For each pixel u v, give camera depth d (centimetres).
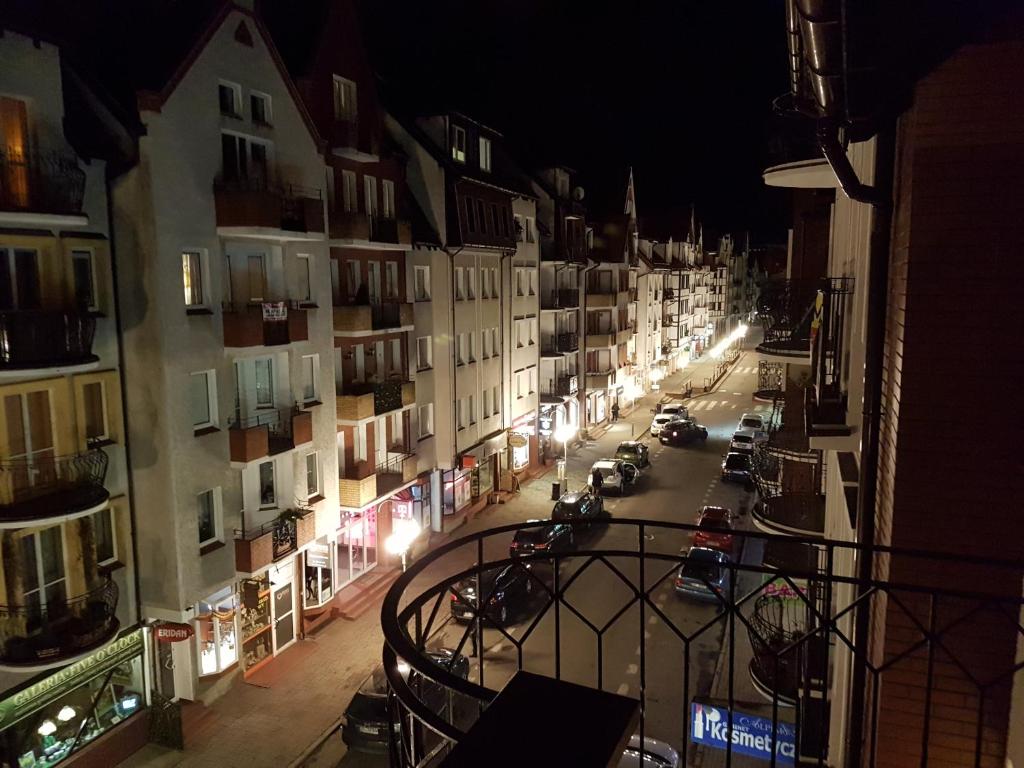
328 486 2233
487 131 3253
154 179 1591
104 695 1631
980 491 574
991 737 584
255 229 1772
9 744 1441
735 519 3175
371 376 2561
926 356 579
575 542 2945
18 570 1435
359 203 2458
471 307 3192
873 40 502
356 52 2414
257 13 1859
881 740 612
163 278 1625
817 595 1252
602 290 4994
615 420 5294
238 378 1928
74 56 1559
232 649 1903
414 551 2795
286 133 1995
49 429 1496
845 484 972
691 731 1420
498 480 3547
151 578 1725
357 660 2067
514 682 285
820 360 1047
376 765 1631
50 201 1427
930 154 563
